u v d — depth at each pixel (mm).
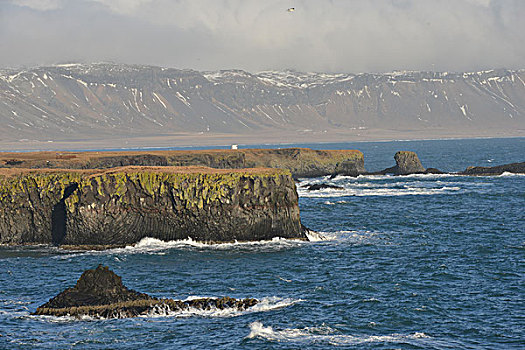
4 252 87062
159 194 91250
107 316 57219
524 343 51312
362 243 92438
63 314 57781
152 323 56156
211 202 90688
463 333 53812
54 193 92438
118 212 90000
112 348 50969
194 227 91438
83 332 53969
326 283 69438
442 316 58031
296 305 61500
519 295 64062
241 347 51000
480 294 64688
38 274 73812
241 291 66500
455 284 68688
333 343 51750
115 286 60938
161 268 76375
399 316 58125
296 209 95438
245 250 86750
